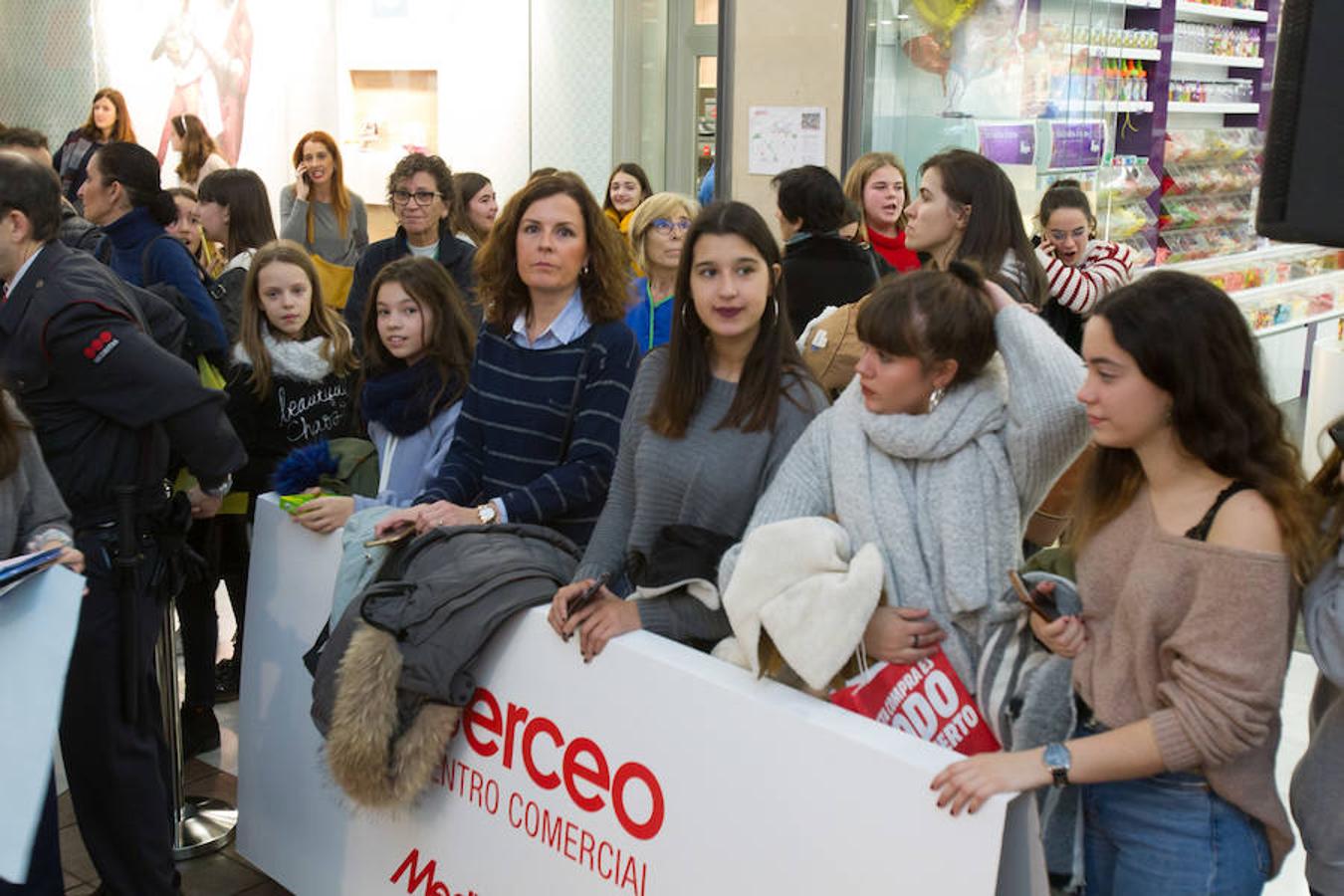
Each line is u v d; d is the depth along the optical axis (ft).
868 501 6.45
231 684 13.65
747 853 6.16
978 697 6.21
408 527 8.55
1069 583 5.95
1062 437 6.29
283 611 9.82
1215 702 5.24
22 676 7.06
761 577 6.15
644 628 6.94
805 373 7.51
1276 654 5.29
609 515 7.90
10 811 6.79
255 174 15.84
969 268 6.60
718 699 6.26
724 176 20.94
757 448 7.27
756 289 7.14
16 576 6.98
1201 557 5.35
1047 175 19.29
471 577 7.64
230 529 12.54
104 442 8.73
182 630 12.19
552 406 9.00
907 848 5.49
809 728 5.84
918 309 6.28
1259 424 5.44
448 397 9.93
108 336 8.49
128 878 9.12
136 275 12.56
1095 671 5.82
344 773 7.54
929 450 6.36
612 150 23.76
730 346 7.44
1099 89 20.12
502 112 24.68
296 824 9.75
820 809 5.82
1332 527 5.57
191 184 23.31
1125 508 5.85
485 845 7.81
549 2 23.82
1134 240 22.58
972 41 19.26
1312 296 27.71
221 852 10.82
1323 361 18.75
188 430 8.87
